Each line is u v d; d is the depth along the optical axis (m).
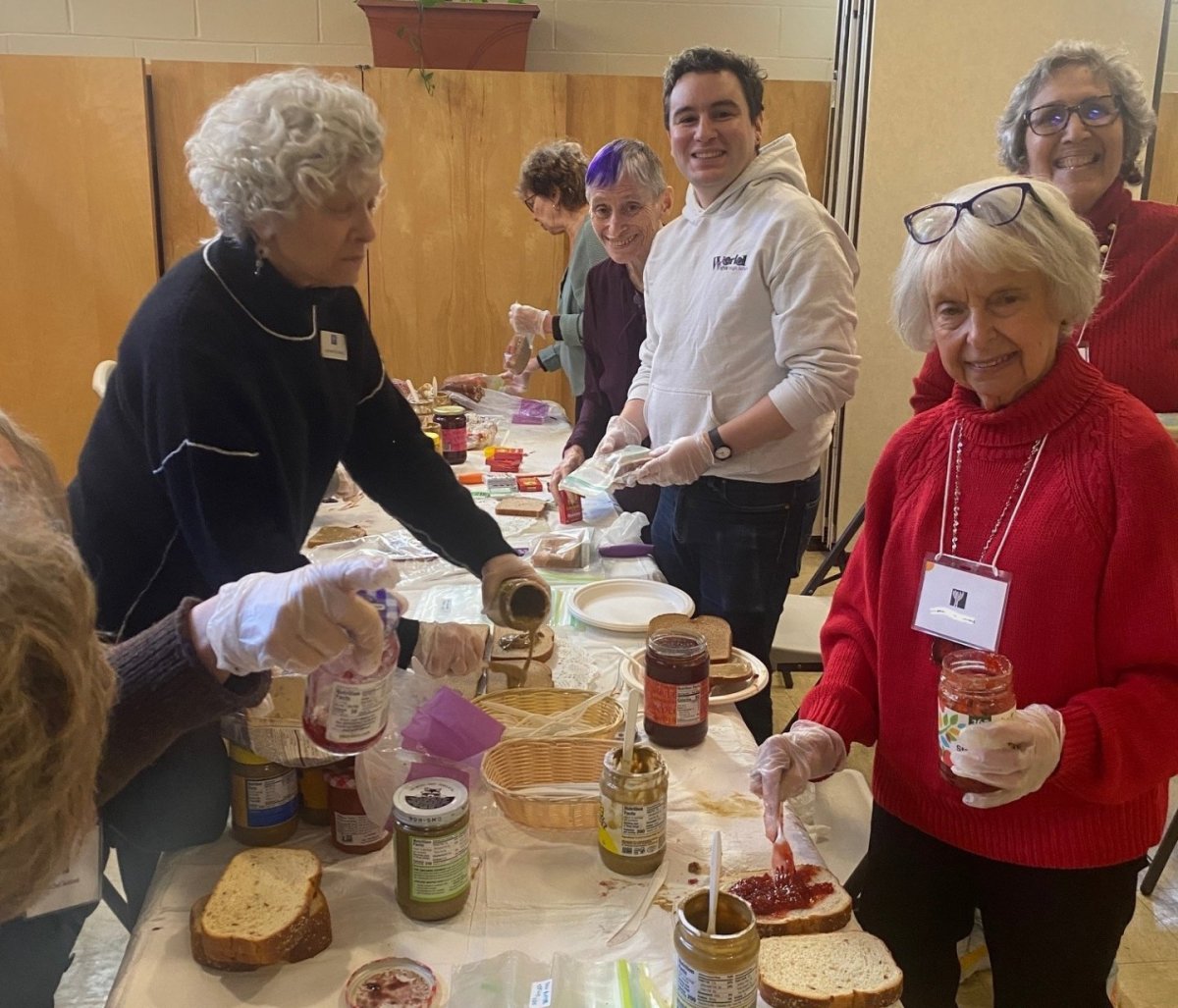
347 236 1.28
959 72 3.94
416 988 0.94
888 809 1.45
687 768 1.36
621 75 4.72
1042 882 1.30
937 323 1.27
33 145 4.19
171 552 1.29
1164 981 2.08
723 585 2.18
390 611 0.98
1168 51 3.83
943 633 1.29
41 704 0.62
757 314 2.07
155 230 4.35
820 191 4.64
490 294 4.65
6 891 0.66
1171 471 1.17
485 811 1.26
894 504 1.41
